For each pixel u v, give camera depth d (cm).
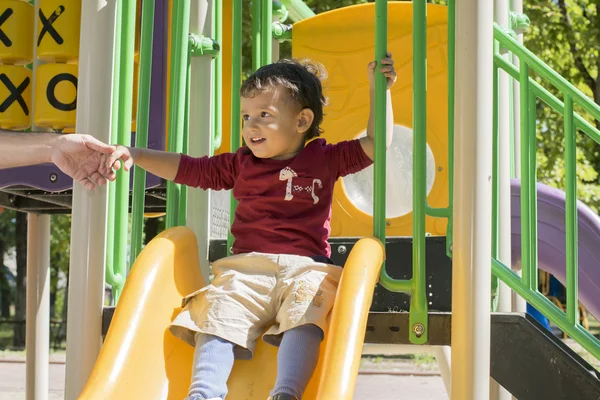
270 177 253
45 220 498
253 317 230
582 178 1150
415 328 253
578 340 276
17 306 1823
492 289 309
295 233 247
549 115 1141
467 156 244
